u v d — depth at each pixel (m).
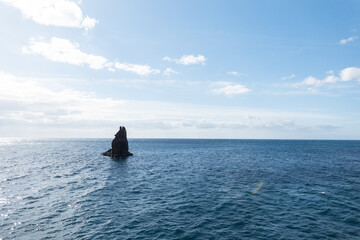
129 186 31.20
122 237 15.59
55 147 141.00
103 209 21.42
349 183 32.81
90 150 111.38
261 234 16.17
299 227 17.38
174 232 16.45
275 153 93.31
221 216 19.72
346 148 138.88
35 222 18.02
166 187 30.61
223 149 122.56
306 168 48.28
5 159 65.19
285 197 25.53
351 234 16.16
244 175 39.56
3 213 19.81
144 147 142.62
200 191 28.34
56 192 27.44
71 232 16.31
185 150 113.00
